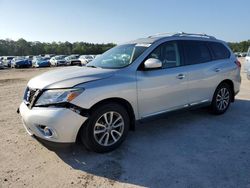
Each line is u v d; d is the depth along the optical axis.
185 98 4.70
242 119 5.34
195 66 4.84
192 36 5.07
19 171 3.27
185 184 2.94
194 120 5.26
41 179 3.08
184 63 4.71
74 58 42.59
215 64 5.26
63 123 3.28
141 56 4.12
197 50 5.01
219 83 5.38
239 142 4.13
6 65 38.75
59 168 3.34
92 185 2.95
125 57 4.28
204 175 3.12
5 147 3.97
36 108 3.44
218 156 3.63
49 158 3.62
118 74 3.80
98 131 3.61
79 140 3.78
